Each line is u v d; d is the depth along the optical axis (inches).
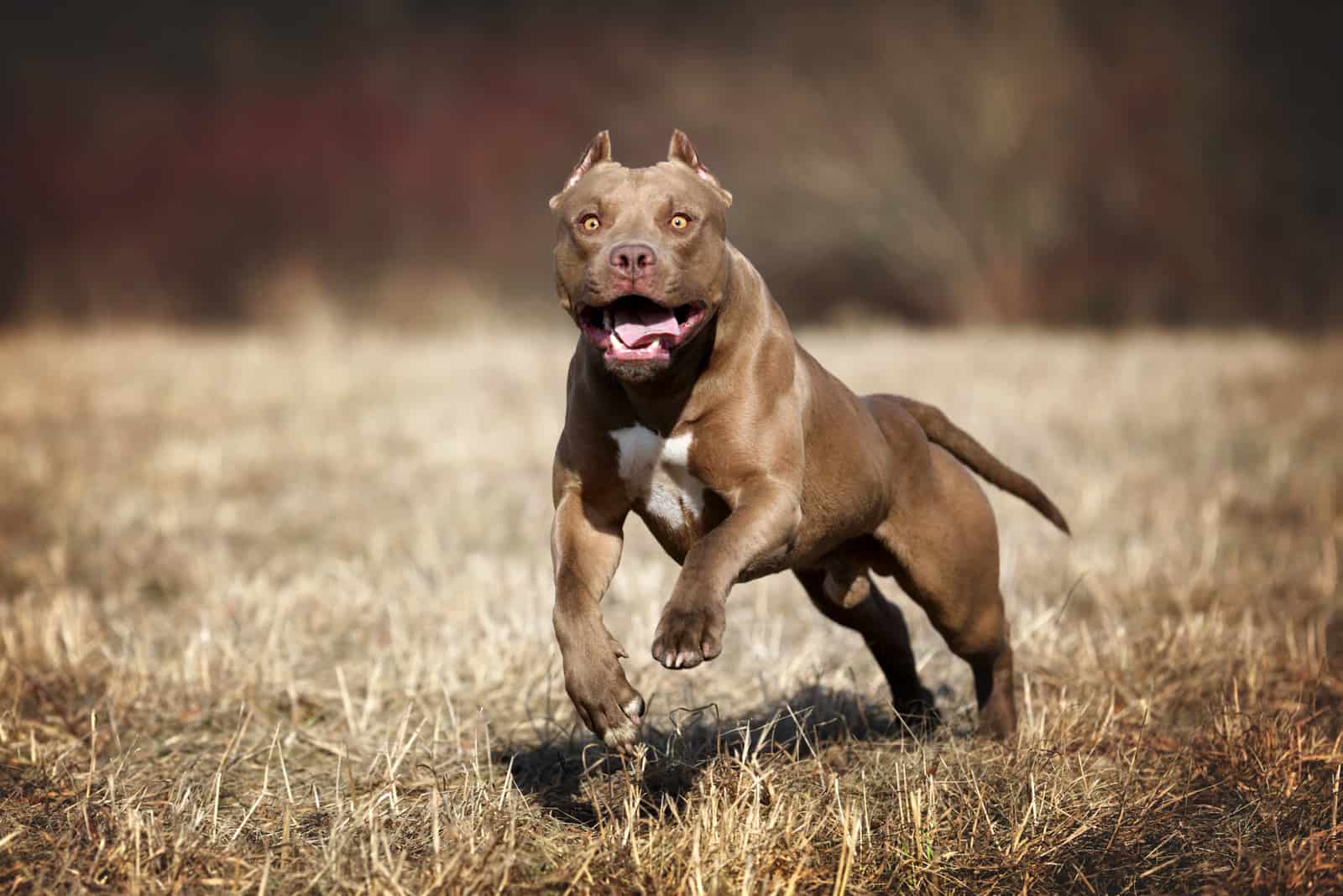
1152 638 306.3
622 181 208.2
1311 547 389.7
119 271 1358.3
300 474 526.3
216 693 285.3
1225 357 803.4
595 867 195.5
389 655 311.3
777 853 197.0
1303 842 202.5
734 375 207.6
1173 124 1226.6
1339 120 1232.8
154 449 565.3
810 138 1286.9
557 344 957.8
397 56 1478.8
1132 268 1229.1
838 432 225.8
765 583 368.8
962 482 250.7
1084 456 508.1
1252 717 248.2
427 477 515.8
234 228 1425.9
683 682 292.2
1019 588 354.6
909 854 201.5
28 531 436.1
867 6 1286.9
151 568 395.9
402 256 1360.7
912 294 1304.1
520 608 334.6
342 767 250.7
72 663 295.0
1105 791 225.9
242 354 889.5
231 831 211.8
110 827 207.2
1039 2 1233.4
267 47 1492.4
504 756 254.2
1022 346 904.9
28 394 697.0
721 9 1375.5
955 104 1250.0
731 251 213.9
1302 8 1238.3
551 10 1457.9
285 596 346.6
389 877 183.3
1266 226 1222.3
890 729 269.0
